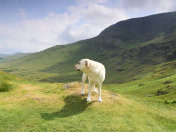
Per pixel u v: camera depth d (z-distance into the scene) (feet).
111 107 41.42
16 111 36.52
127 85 489.26
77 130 30.22
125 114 39.34
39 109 38.47
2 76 84.84
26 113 35.91
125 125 33.76
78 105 40.86
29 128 30.22
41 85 66.69
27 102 41.86
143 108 46.62
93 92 49.24
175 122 41.37
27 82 83.05
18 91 54.70
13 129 29.68
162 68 586.86
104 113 37.83
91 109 38.93
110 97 47.98
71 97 45.32
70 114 36.58
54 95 47.70
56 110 38.45
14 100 43.91
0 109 37.35
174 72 476.95
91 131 30.27
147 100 64.80
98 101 42.96
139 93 354.54
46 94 49.06
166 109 54.13
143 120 38.40
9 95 50.21
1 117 33.24
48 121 32.76
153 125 37.24
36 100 43.11
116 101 45.93
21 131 29.22
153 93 328.49
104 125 32.60
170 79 387.96
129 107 44.39
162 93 308.40
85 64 37.14
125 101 48.62
